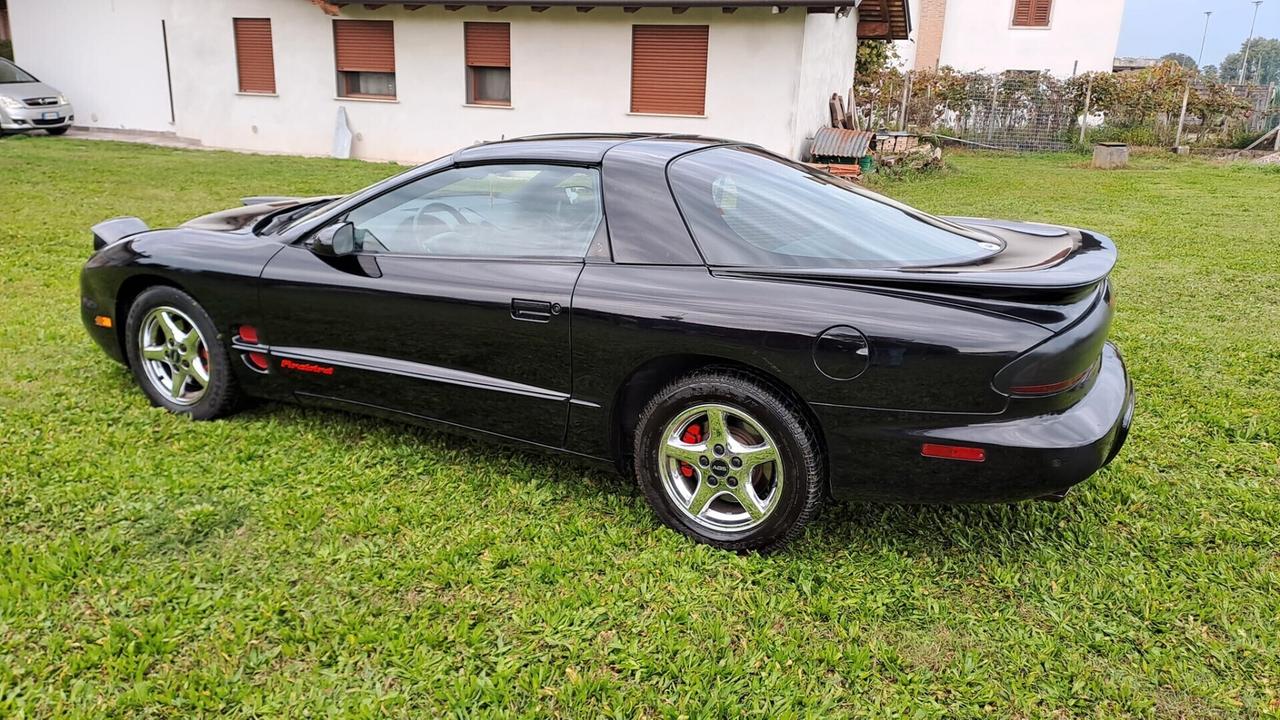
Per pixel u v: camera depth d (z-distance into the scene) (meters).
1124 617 2.74
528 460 3.74
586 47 14.73
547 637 2.61
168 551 2.98
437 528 3.18
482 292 3.26
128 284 4.08
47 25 19.56
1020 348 2.60
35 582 2.77
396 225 3.59
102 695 2.34
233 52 16.77
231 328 3.85
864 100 22.55
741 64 13.93
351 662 2.48
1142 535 3.21
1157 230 9.80
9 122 17.36
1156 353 5.32
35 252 7.38
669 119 14.60
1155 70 21.59
